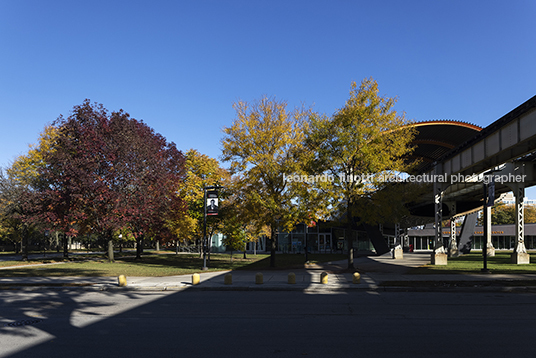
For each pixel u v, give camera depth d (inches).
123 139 1211.9
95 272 912.3
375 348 279.6
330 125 851.4
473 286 625.9
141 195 1213.1
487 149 959.6
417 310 434.3
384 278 743.7
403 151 875.4
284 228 963.3
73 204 1182.9
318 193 890.1
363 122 844.6
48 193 1197.7
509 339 302.7
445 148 1628.9
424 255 1888.5
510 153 996.6
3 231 2295.8
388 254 1764.3
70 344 295.4
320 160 850.1
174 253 2388.0
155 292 616.7
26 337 317.4
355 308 450.0
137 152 1243.2
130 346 288.8
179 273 886.4
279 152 927.0
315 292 605.3
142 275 842.2
